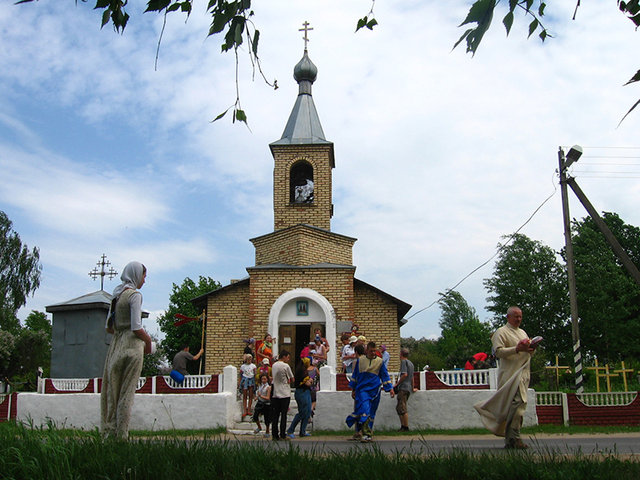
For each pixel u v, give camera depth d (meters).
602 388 26.23
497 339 9.59
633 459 7.07
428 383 16.78
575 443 11.12
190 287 55.12
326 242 26.16
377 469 6.10
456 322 90.00
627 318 48.75
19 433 7.45
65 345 21.06
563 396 16.75
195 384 18.09
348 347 18.06
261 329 24.20
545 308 51.62
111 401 7.84
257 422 15.32
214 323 25.08
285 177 27.81
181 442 7.38
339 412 16.53
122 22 6.33
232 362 24.69
